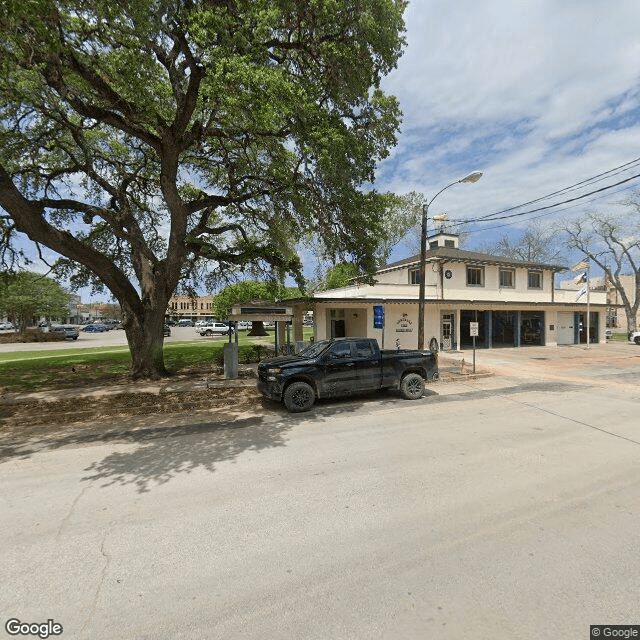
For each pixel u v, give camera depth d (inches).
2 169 356.8
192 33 307.9
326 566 121.5
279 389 337.1
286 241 588.1
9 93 346.3
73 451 244.4
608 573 115.1
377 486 180.2
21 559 128.6
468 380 506.6
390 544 132.8
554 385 464.8
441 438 254.2
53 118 409.4
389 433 268.7
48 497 176.7
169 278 493.0
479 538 135.1
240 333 1772.9
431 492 172.9
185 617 101.2
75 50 330.6
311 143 379.6
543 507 157.0
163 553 130.6
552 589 108.4
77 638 94.7
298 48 376.8
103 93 373.4
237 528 145.6
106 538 140.6
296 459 219.8
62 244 416.2
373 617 99.4
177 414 339.9
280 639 93.0
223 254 548.1
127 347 1100.5
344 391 362.9
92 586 114.5
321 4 331.6
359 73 372.5
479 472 195.0
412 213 1127.6
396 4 367.6
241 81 299.3
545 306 971.9
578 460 210.1
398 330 835.4
